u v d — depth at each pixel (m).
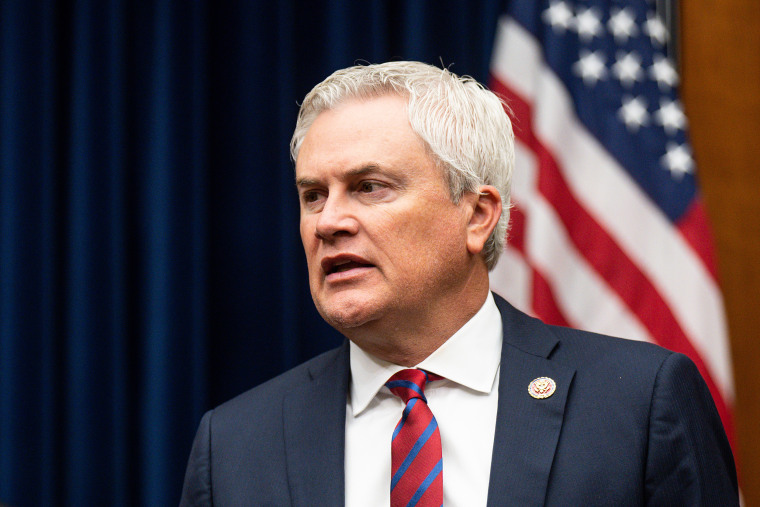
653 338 6.81
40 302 7.54
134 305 7.72
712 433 4.20
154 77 7.77
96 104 7.72
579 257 6.96
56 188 7.75
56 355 7.62
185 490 4.67
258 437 4.57
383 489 4.18
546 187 6.96
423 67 4.58
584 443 3.97
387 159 4.16
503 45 7.47
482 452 4.13
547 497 3.85
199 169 7.72
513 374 4.26
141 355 7.59
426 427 4.11
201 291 7.61
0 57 7.70
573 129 7.23
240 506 4.32
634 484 3.87
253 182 7.94
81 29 7.79
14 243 7.50
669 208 7.05
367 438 4.35
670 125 7.28
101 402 7.44
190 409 7.48
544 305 6.73
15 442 7.33
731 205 7.82
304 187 4.36
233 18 8.12
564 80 7.29
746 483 7.53
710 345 6.75
